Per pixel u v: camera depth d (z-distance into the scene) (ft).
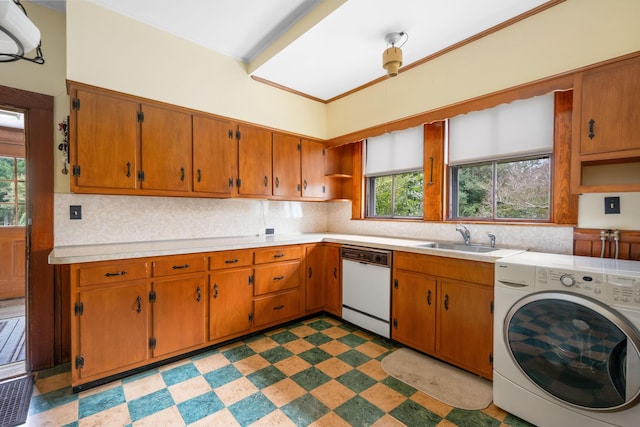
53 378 6.70
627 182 6.00
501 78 7.36
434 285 7.30
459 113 8.18
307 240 10.04
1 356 7.77
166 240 8.93
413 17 6.93
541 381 5.05
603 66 5.62
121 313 6.57
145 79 7.75
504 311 5.52
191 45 8.60
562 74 6.32
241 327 8.52
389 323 8.38
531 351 5.16
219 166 9.04
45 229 7.17
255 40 8.67
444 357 7.11
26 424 5.19
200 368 7.09
